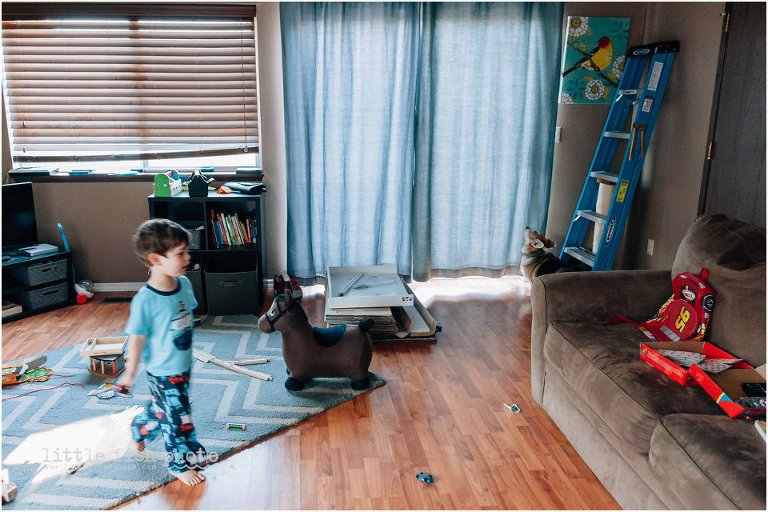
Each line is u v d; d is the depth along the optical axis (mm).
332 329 3039
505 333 3803
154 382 2232
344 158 4250
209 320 3896
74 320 3914
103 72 4199
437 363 3369
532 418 2814
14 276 4012
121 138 4316
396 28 4070
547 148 4402
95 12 4066
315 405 2867
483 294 4488
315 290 4516
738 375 2205
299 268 4395
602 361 2357
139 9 4078
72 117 4250
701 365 2258
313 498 2244
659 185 4156
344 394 2982
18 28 4105
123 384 2176
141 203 4332
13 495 2195
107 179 4262
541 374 2855
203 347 3477
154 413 2334
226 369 3203
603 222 4113
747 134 3275
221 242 4121
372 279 4035
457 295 4465
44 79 4184
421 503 2227
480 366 3340
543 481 2367
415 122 4227
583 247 4719
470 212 4484
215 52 4215
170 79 4234
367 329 3049
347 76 4109
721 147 3480
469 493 2287
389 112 4203
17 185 3947
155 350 2197
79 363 3264
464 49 4176
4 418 2713
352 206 4379
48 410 2785
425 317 3832
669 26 4043
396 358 3422
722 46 3445
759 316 2297
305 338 2949
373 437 2643
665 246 4090
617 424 2148
